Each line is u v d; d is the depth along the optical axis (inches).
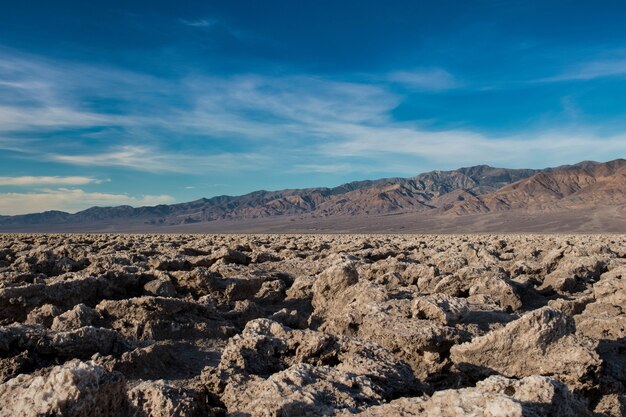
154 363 384.5
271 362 360.2
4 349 371.6
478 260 941.2
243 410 273.0
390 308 444.5
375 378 318.0
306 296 644.1
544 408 239.1
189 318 494.6
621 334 454.0
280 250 1272.1
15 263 778.8
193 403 272.1
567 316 374.6
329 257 923.4
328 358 363.9
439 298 454.3
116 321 469.4
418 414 241.3
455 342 387.2
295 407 257.0
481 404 229.3
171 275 650.2
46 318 474.3
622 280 565.9
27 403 207.5
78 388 206.8
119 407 226.7
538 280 772.0
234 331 497.0
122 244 1333.7
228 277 704.4
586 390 343.6
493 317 463.8
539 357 352.8
